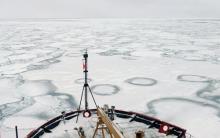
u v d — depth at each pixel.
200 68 32.16
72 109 18.44
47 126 11.12
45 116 17.20
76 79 27.06
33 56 41.47
